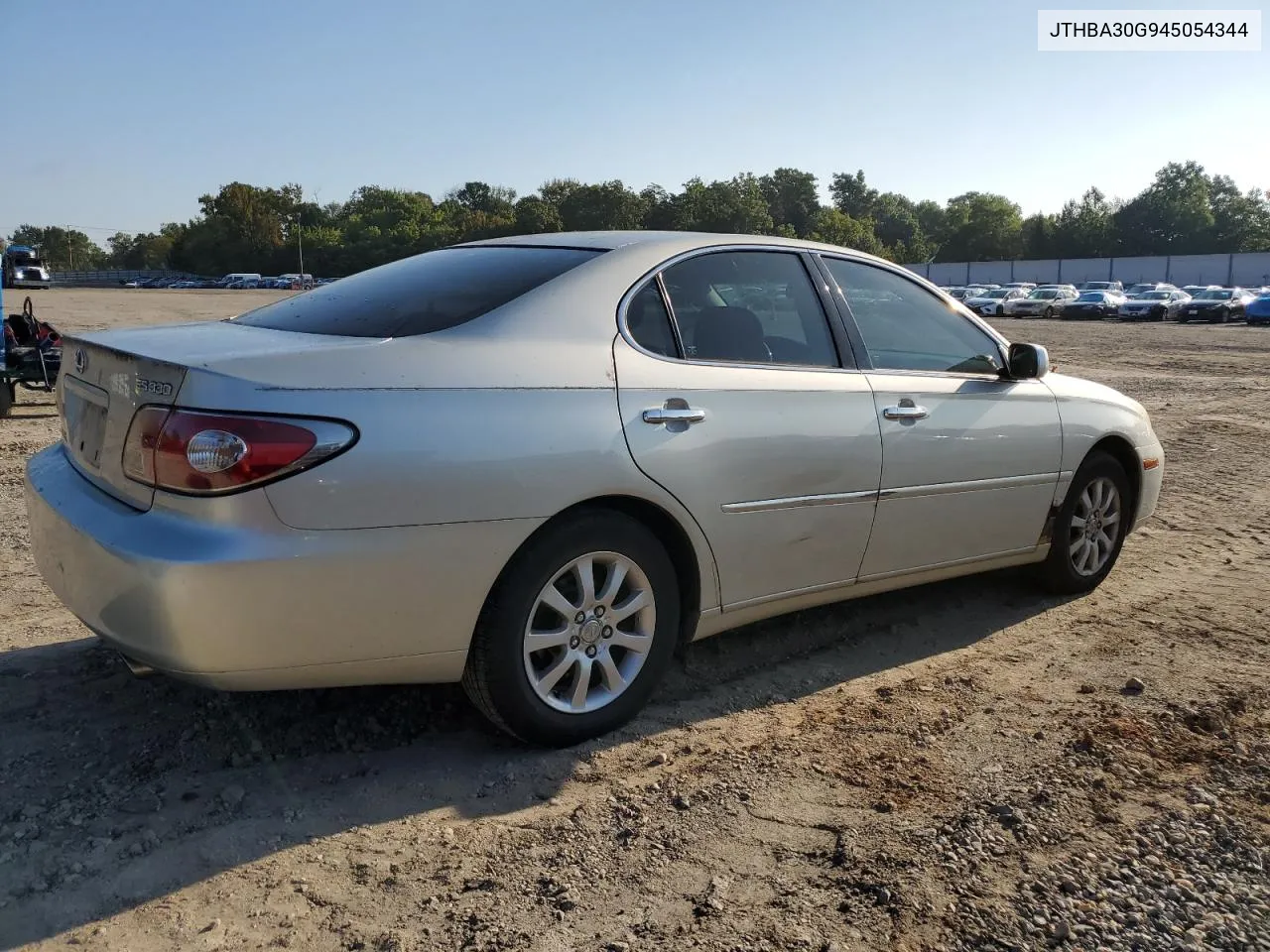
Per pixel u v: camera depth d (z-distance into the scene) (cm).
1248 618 458
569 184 11019
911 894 239
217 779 293
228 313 3300
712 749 321
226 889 241
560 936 225
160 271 12312
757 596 355
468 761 310
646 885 245
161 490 261
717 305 354
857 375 383
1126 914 233
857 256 412
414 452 269
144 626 258
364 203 12362
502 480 281
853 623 448
